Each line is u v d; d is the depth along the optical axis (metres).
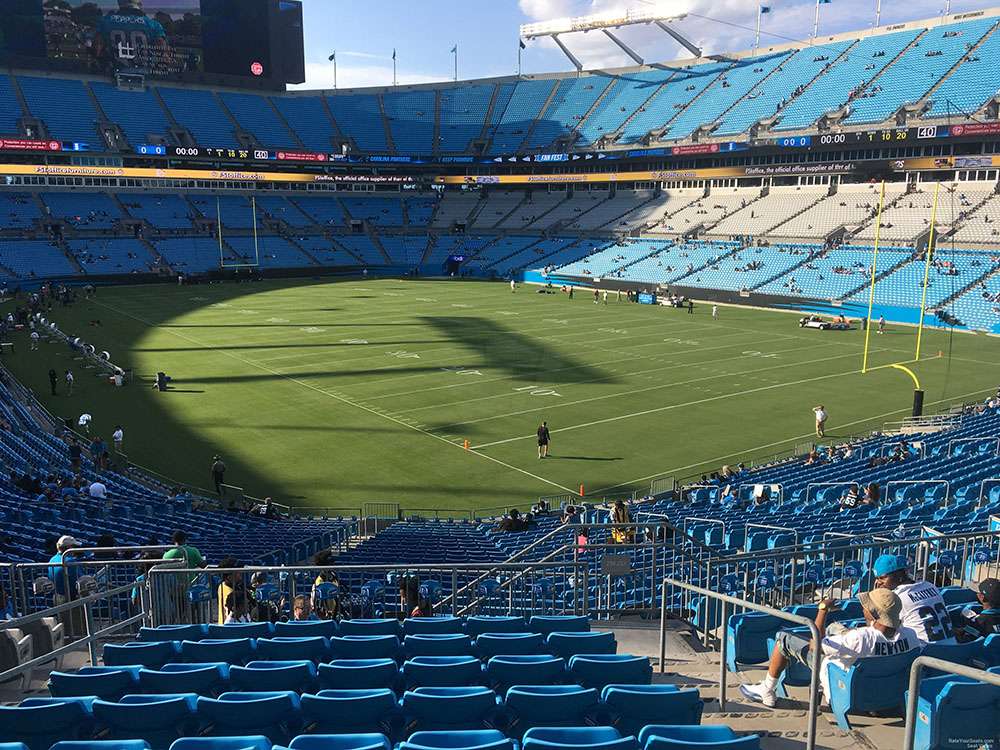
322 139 97.62
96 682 6.70
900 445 25.59
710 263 73.38
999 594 7.60
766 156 78.06
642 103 94.75
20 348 45.91
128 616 11.82
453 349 46.94
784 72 84.75
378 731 6.02
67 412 33.62
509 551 16.89
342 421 32.62
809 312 62.56
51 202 81.50
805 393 36.97
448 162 98.00
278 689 6.76
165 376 37.31
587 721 6.05
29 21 82.56
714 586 12.26
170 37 90.62
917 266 60.94
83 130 82.50
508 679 6.90
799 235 71.69
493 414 33.72
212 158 86.56
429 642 8.01
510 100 104.38
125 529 18.12
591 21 99.12
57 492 21.83
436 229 99.62
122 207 85.25
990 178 65.56
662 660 8.81
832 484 21.34
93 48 86.62
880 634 6.59
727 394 36.84
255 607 11.82
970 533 11.09
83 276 74.19
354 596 13.51
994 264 57.72
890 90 71.81
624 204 92.81
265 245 88.62
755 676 8.45
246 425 32.09
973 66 68.38
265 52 96.19
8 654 8.55
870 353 46.12
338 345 47.97
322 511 23.84
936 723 5.54
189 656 7.84
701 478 26.09
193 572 10.18
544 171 96.12
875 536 13.59
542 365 42.78
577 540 16.30
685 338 51.22
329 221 96.44
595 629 10.74
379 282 84.38
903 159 66.75
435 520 22.25
